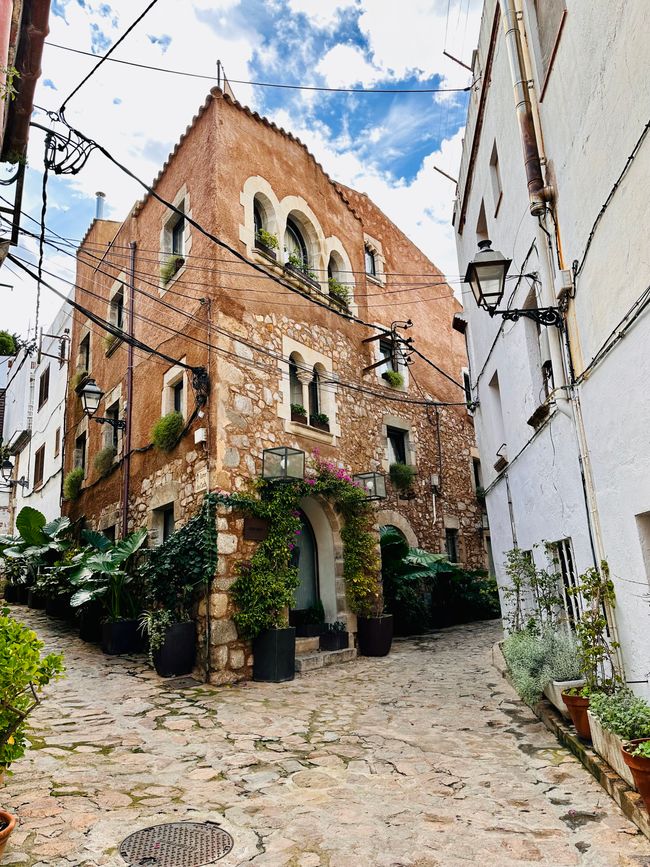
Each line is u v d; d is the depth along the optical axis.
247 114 10.42
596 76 3.98
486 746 5.04
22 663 3.00
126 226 12.75
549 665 5.28
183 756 4.87
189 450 8.91
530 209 5.34
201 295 9.27
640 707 3.64
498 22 6.71
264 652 7.94
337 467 10.38
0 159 5.30
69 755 4.80
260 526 8.55
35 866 3.01
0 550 11.63
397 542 12.09
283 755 4.91
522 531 7.56
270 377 9.51
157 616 8.16
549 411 5.64
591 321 4.43
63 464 15.16
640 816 3.31
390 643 10.00
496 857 3.13
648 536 3.88
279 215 10.70
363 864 3.09
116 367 12.30
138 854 3.17
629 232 3.62
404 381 15.43
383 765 4.65
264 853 3.21
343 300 12.13
